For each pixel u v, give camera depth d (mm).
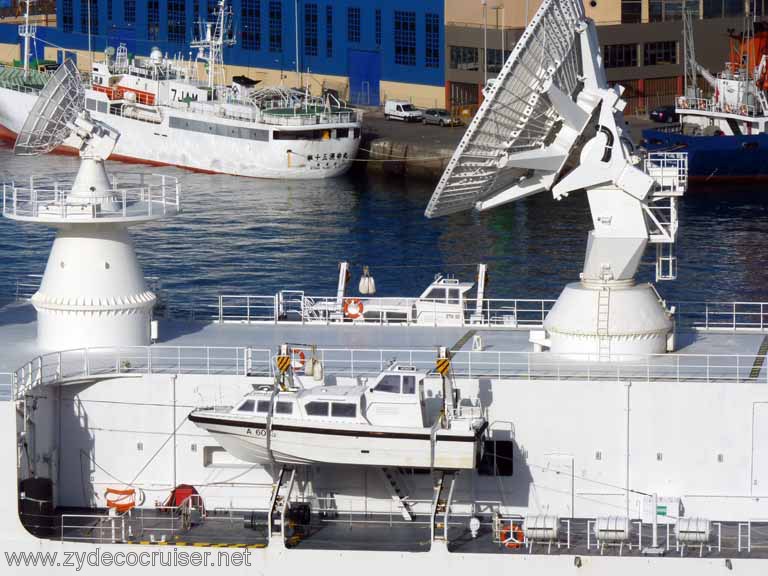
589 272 57344
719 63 183375
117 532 51938
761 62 169375
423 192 159500
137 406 53719
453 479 50781
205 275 112750
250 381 53250
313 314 68688
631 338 56188
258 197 157000
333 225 137125
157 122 182625
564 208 142000
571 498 52656
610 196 56438
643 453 52250
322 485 53000
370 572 49906
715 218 138000
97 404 53812
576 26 56125
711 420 51906
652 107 181625
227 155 175500
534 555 49344
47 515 52781
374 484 52781
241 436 50000
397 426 49094
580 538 50781
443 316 66750
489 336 61844
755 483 52031
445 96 190750
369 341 60938
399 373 49719
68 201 57844
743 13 183250
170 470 53938
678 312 100562
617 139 55594
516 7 184250
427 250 123562
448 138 175750
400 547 50344
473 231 131625
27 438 51562
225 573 50469
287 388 50469
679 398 51906
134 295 58844
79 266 58250
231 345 59906
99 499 54219
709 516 52156
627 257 56562
